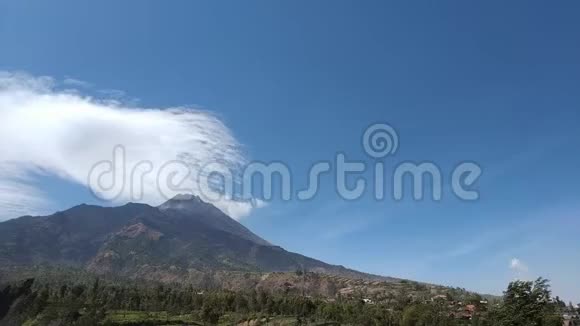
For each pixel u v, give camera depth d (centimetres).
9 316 18762
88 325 17012
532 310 13838
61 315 17912
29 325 17425
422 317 19162
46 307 18788
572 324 19288
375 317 19875
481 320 18100
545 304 14250
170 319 19438
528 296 14038
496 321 15225
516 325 13912
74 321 17600
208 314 19875
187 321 19338
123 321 18000
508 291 14525
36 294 19500
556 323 13962
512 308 14162
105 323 17375
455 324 18650
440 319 18988
